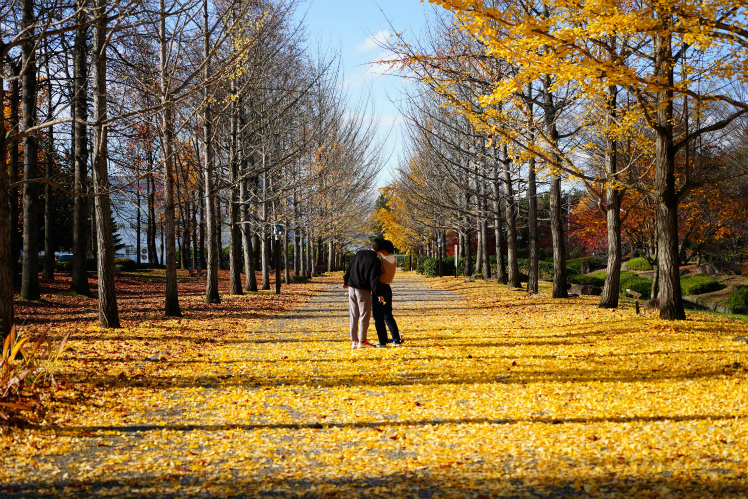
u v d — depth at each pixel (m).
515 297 20.92
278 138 24.62
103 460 4.41
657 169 11.88
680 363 7.79
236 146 22.72
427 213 34.88
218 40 9.43
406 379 7.36
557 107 16.22
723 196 19.00
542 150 13.05
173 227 14.94
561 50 8.70
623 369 7.59
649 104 11.48
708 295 26.23
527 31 8.59
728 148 21.66
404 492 3.71
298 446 4.75
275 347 10.39
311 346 10.40
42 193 24.11
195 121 19.08
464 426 5.18
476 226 36.72
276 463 4.34
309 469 4.19
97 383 6.94
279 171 25.62
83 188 16.23
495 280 32.28
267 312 17.23
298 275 39.34
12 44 7.85
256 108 23.94
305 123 25.95
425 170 31.56
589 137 17.70
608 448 4.45
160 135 14.52
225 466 4.26
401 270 68.81
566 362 8.23
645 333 10.48
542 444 4.60
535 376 7.33
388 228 62.56
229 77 13.72
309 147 26.23
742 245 31.38
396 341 10.20
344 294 25.84
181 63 17.50
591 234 39.19
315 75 27.33
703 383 6.50
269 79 23.06
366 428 5.21
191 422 5.52
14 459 4.38
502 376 7.38
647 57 10.62
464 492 3.68
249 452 4.60
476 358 8.72
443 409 5.81
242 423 5.46
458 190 31.88
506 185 24.73
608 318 12.98
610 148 14.50
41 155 22.16
